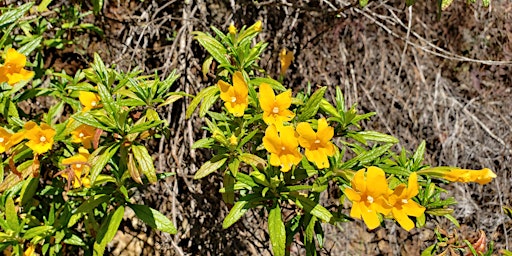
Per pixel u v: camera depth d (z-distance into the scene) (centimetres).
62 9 54
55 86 48
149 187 56
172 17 56
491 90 76
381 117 68
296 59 65
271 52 62
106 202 41
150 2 59
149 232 61
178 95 41
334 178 36
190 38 54
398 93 72
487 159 73
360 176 31
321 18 65
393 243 71
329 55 67
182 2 58
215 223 58
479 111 75
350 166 36
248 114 38
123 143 37
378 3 68
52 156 43
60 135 39
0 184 39
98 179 39
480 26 75
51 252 43
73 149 42
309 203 36
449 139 72
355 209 31
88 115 35
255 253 61
